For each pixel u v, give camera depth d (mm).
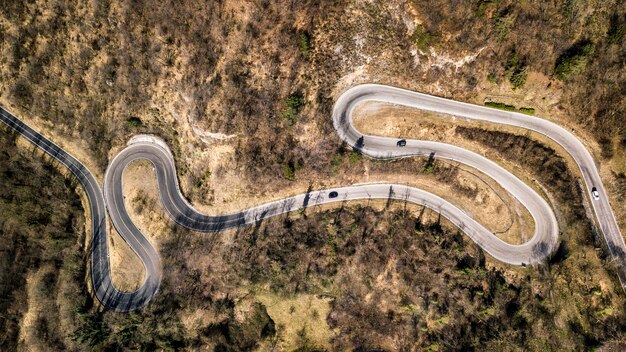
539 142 58469
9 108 62188
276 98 58469
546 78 55312
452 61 56125
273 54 56469
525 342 58250
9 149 63500
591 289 57219
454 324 61781
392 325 64062
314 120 59531
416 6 54156
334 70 57719
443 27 54312
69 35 58094
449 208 62250
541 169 58812
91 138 64438
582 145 57156
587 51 52469
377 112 59562
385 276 63031
